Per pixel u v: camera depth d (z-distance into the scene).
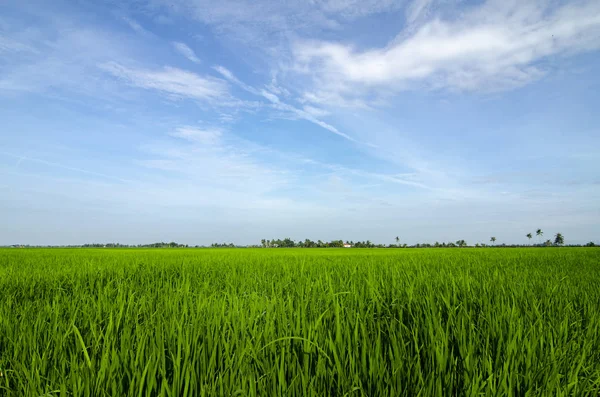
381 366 2.28
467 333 3.02
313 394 2.01
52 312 3.71
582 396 2.15
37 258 16.23
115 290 5.51
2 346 2.92
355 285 5.29
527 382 2.23
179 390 2.04
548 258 14.88
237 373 2.25
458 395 2.22
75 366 2.21
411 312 3.59
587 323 3.56
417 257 16.09
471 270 8.66
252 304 3.66
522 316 3.54
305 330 2.81
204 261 12.58
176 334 2.82
